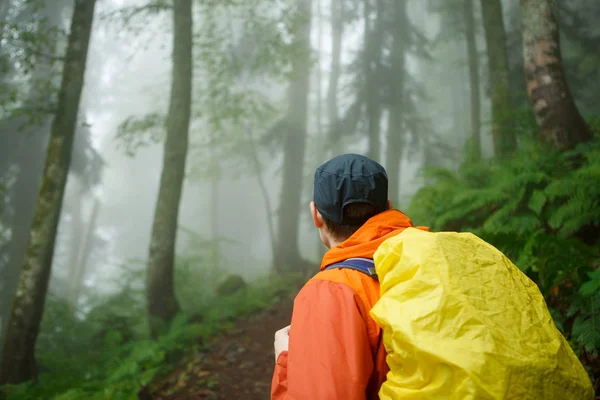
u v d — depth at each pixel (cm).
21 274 653
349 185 116
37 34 738
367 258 108
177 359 590
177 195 762
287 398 91
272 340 640
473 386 78
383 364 97
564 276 307
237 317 769
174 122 777
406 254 96
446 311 86
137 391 444
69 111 704
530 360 81
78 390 468
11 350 627
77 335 973
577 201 402
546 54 541
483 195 509
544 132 535
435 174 685
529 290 97
